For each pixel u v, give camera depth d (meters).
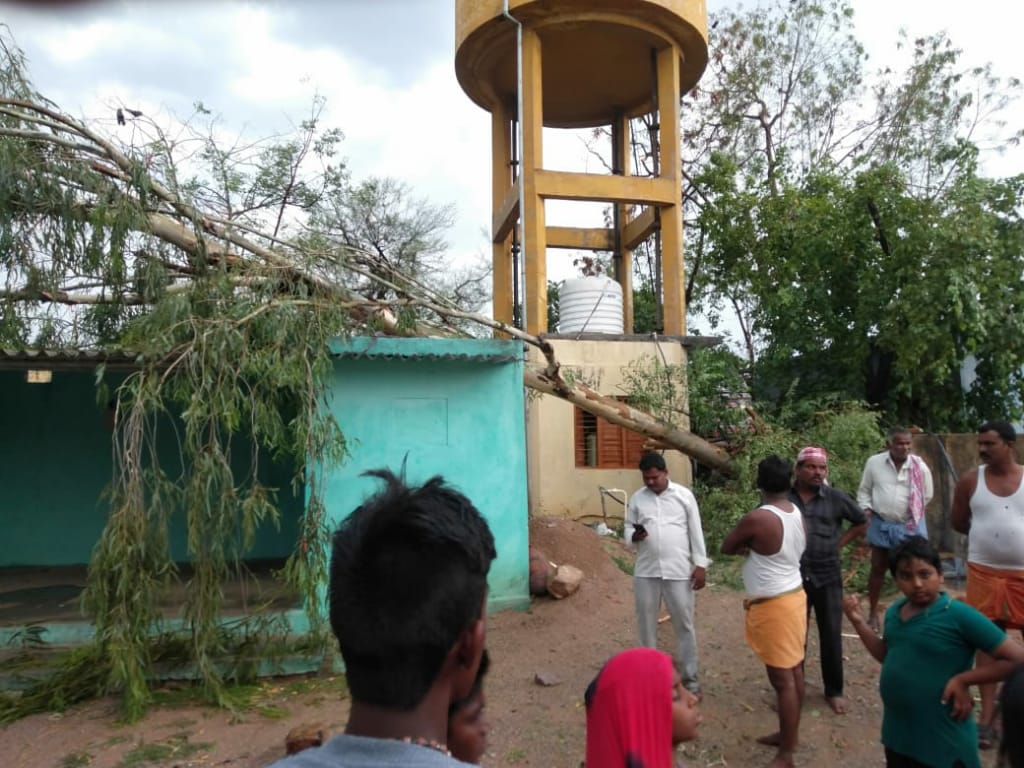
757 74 18.33
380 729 1.08
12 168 5.77
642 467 5.58
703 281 15.99
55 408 8.88
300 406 5.91
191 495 5.28
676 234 12.44
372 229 14.82
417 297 7.53
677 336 12.14
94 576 5.10
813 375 13.43
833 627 5.14
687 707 2.24
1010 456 4.59
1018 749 1.65
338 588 1.14
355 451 7.26
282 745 4.81
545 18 11.86
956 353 11.64
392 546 1.13
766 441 9.96
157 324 5.60
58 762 4.60
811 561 5.09
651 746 2.02
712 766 4.42
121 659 5.04
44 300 6.73
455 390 7.61
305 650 6.05
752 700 5.38
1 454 8.74
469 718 1.24
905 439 6.51
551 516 10.70
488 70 13.30
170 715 5.31
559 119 15.59
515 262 13.84
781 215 13.76
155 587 5.28
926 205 11.81
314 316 6.16
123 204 5.96
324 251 6.68
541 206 11.96
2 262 6.32
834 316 13.12
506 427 7.71
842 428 9.70
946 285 11.20
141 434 5.29
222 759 4.62
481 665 1.22
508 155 14.09
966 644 3.03
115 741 4.88
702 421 11.34
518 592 7.64
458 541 1.15
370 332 7.12
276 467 9.36
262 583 7.80
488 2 12.06
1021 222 11.54
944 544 9.25
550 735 4.91
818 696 5.35
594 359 11.87
